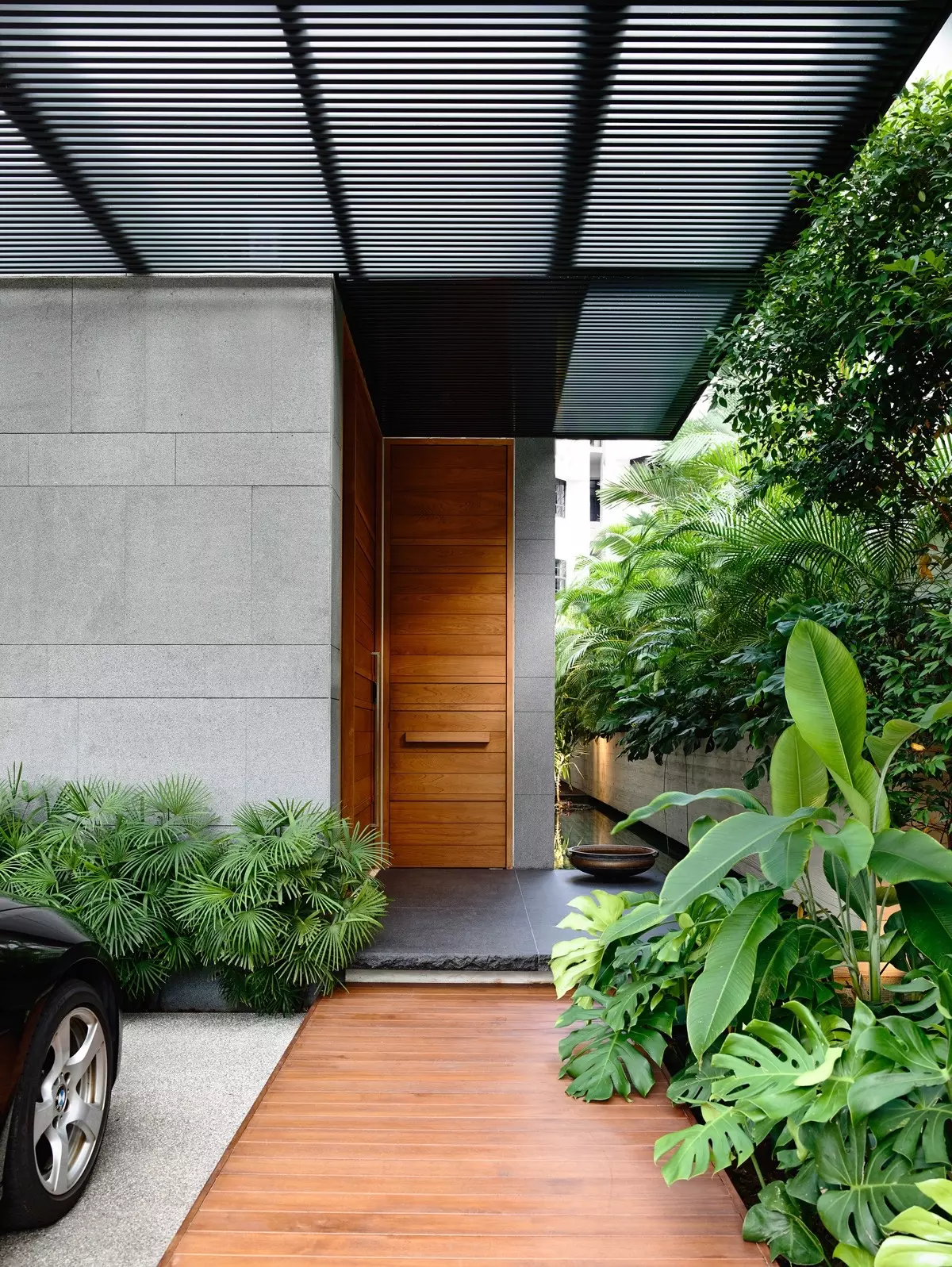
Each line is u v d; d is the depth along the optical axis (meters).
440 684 6.82
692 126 3.33
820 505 4.20
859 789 2.42
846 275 3.21
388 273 4.38
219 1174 2.33
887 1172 1.83
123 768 4.25
